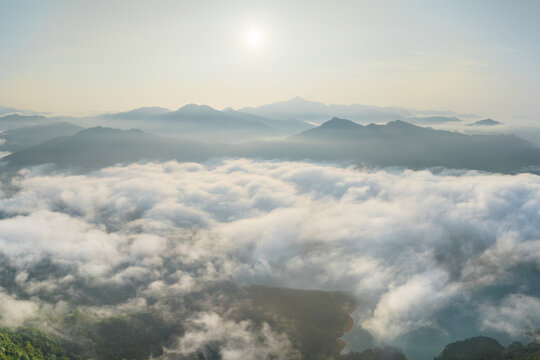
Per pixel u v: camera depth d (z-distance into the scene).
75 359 167.12
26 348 159.62
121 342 188.12
